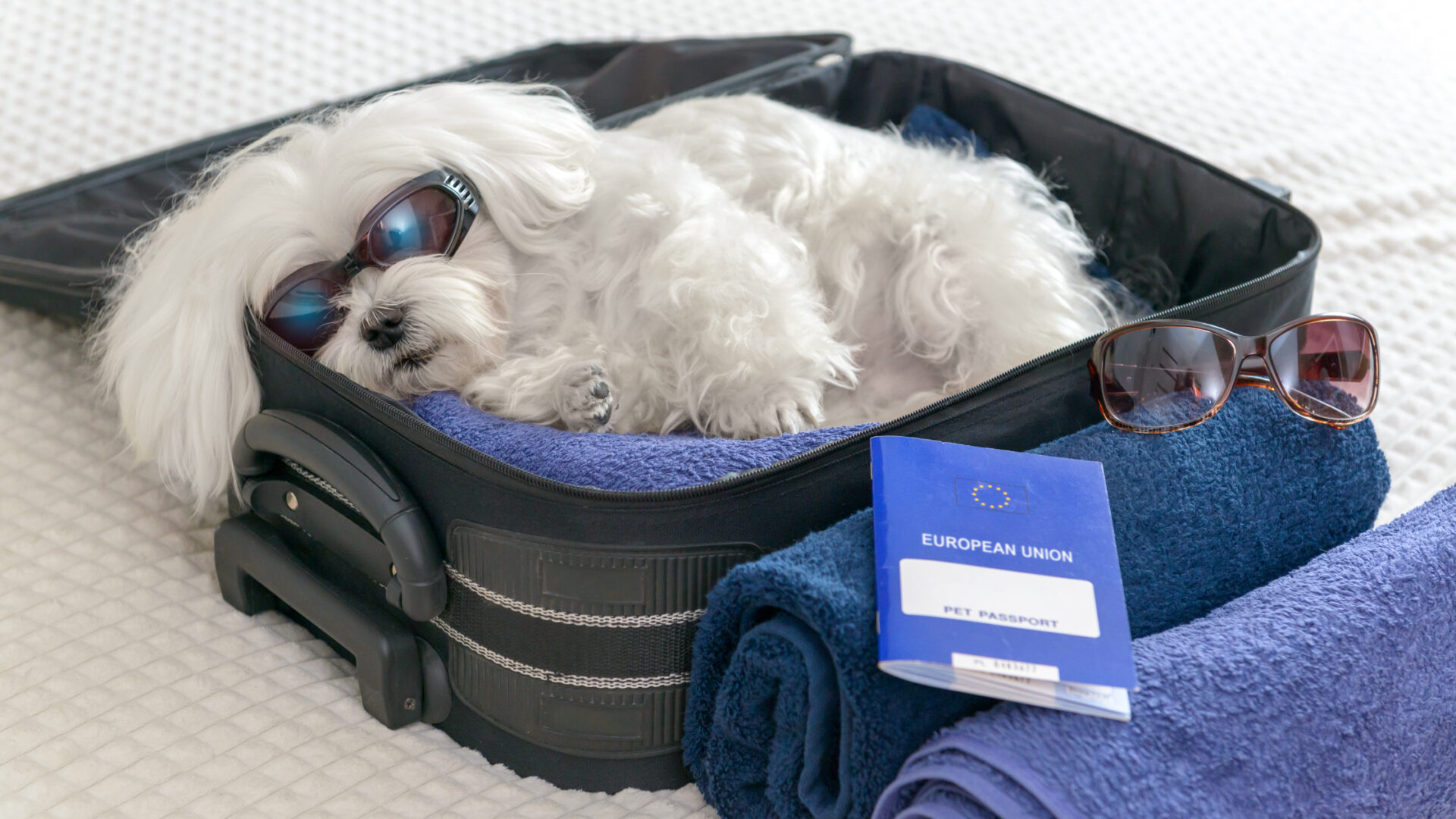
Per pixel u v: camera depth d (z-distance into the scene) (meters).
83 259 1.95
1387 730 1.11
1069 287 1.78
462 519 1.22
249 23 2.93
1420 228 2.33
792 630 1.09
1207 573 1.30
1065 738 1.00
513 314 1.62
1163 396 1.38
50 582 1.56
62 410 1.86
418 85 2.31
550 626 1.21
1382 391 1.96
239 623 1.53
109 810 1.25
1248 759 1.03
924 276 1.70
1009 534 1.15
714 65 2.42
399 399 1.49
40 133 2.48
